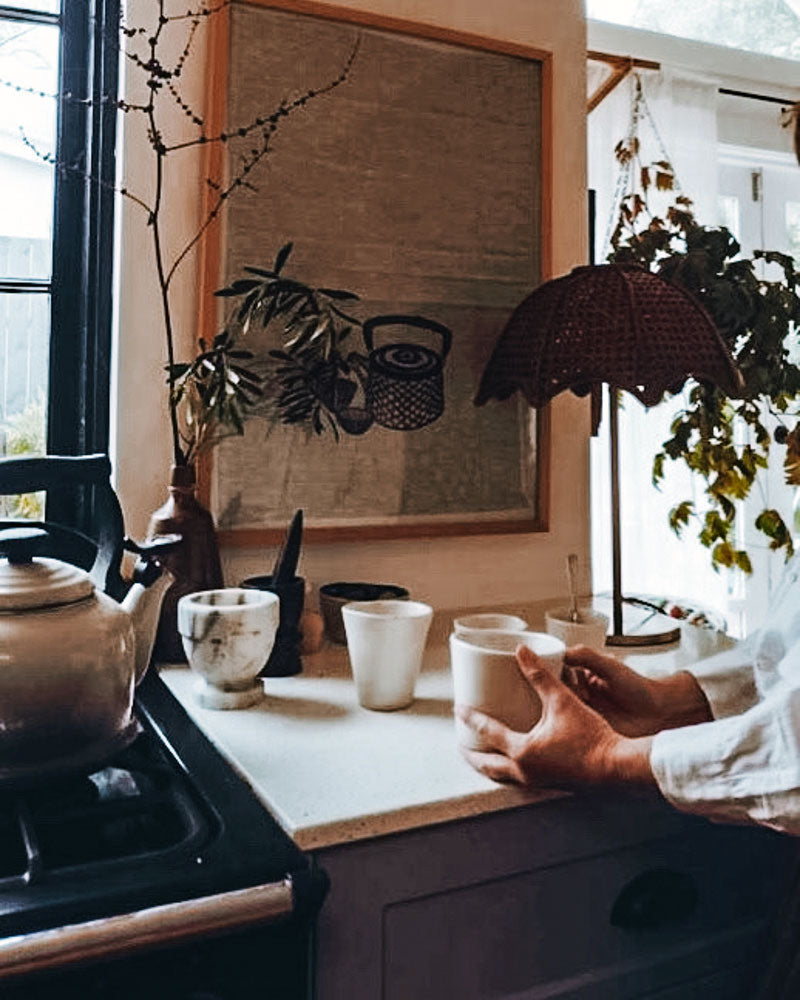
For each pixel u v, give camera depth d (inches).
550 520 62.1
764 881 37.8
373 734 36.9
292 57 52.7
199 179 52.0
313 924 28.6
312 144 53.3
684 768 29.4
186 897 25.1
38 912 23.7
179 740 36.2
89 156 52.6
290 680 44.3
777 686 32.3
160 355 51.8
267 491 52.8
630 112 80.1
